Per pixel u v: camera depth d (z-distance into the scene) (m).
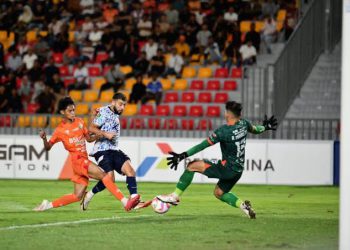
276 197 44.62
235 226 30.47
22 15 76.12
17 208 36.91
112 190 31.70
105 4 75.38
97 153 32.72
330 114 60.12
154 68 66.88
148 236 27.59
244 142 30.67
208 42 68.00
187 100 64.44
